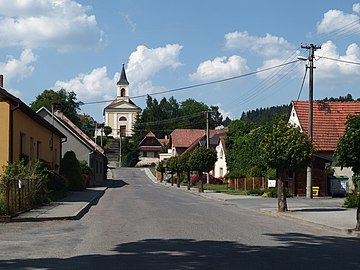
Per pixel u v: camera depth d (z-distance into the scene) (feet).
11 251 38.58
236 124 199.21
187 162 157.38
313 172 124.57
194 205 92.99
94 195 115.03
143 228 53.83
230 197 118.73
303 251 39.14
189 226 55.98
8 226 56.18
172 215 69.82
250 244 42.45
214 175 236.02
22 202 68.44
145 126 442.09
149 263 33.37
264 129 158.71
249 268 31.76
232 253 37.45
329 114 143.54
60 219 62.95
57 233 49.80
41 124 111.45
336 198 114.52
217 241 44.01
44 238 46.14
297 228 57.06
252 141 164.25
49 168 105.91
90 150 179.93
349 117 54.08
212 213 74.84
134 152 370.12
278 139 75.31
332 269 31.81
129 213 72.90
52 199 92.94
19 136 90.17
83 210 73.92
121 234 48.75
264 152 76.28
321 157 128.16
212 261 34.06
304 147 75.00
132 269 31.35
